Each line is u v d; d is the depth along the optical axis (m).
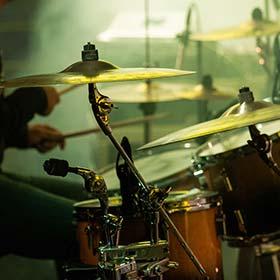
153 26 7.41
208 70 7.21
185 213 4.07
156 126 7.58
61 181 5.78
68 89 6.26
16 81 3.59
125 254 3.60
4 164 7.28
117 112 7.54
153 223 3.67
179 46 6.89
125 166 3.89
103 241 3.73
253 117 3.64
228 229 4.59
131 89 6.88
